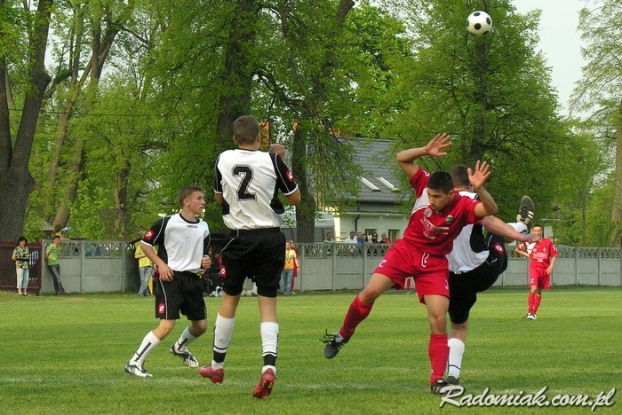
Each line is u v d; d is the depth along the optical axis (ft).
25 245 170.91
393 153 248.52
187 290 47.73
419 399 37.68
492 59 235.61
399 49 274.77
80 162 284.00
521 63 237.66
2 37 172.96
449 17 235.20
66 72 285.02
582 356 56.80
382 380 44.37
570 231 364.79
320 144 204.85
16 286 174.70
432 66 238.48
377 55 345.92
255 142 40.73
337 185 210.79
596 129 268.62
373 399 37.68
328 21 200.95
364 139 267.18
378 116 250.78
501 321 95.04
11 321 96.32
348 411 34.53
